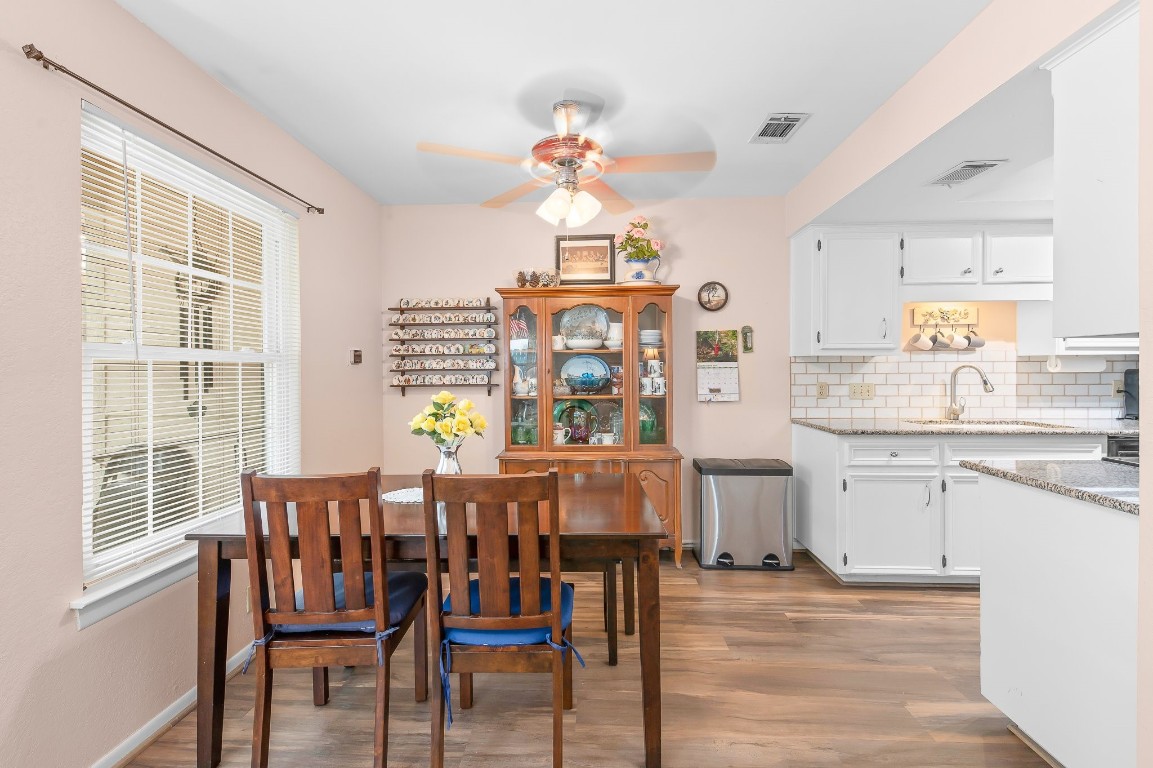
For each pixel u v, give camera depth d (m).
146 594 1.99
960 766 1.89
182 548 2.21
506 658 1.78
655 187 3.92
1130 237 1.49
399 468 4.25
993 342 4.02
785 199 4.14
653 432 4.00
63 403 1.71
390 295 4.26
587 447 3.94
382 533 1.77
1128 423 3.91
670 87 2.51
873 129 2.79
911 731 2.07
